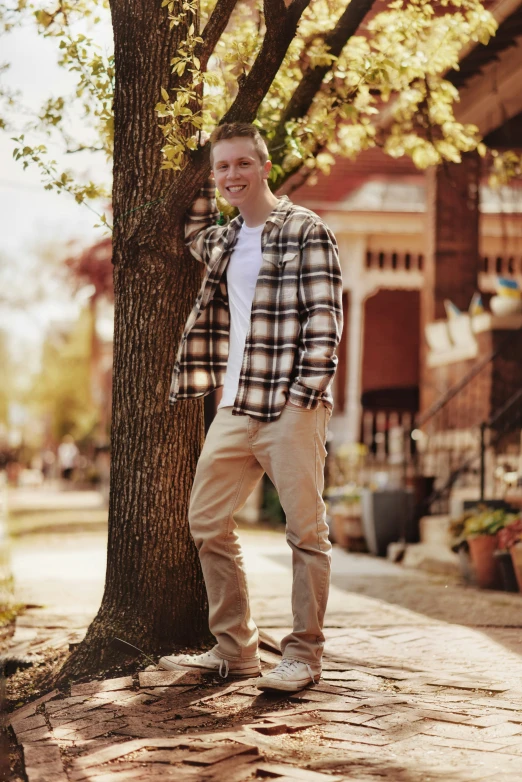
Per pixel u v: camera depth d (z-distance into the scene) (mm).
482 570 6645
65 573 7598
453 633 4770
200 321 3664
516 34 7352
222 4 3881
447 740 2965
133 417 3957
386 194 14930
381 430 13984
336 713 3238
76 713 3223
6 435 42438
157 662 3801
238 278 3520
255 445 3438
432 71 5160
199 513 3541
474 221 10406
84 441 38281
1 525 13711
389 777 2613
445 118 5516
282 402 3346
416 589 6613
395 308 16578
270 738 2959
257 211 3518
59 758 2734
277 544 10258
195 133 3992
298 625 3482
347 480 11875
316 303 3346
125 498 3965
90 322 28812
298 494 3377
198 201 3924
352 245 14102
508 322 9336
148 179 3943
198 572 4027
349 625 4980
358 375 14039
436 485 9547
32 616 5371
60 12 4617
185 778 2576
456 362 10258
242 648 3633
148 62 3969
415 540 9164
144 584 3920
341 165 11383
